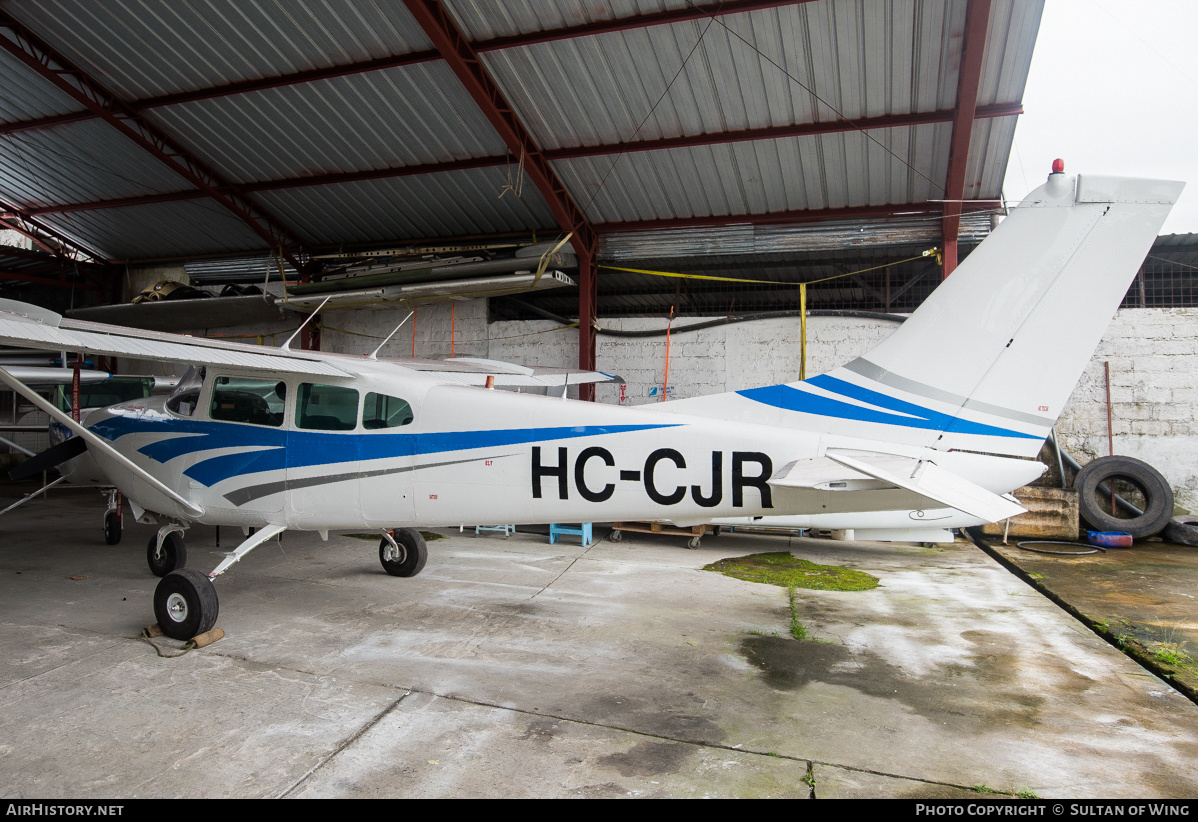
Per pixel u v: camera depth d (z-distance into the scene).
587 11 6.76
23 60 7.78
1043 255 4.21
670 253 10.00
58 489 11.59
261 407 4.98
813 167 8.54
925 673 3.86
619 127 8.24
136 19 7.41
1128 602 5.28
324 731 3.08
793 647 4.27
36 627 4.47
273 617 4.76
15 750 2.87
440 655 4.07
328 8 7.02
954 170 7.57
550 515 4.59
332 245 11.41
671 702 3.44
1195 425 8.37
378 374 4.86
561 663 3.96
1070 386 4.16
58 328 3.76
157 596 4.28
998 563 6.84
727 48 7.04
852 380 4.62
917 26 6.50
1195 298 9.73
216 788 2.60
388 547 5.96
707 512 4.35
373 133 8.80
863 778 2.71
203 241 12.10
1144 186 4.06
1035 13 6.19
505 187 8.55
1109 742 3.04
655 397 10.02
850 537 7.36
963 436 4.35
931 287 10.84
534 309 10.72
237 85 8.20
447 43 6.88
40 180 10.67
